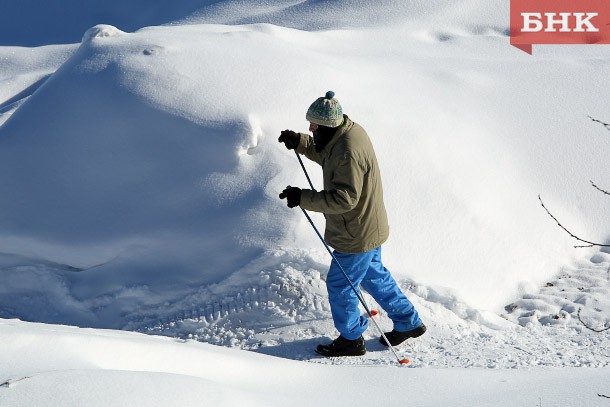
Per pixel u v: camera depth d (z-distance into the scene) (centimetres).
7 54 3034
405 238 1333
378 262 1062
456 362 1040
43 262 1371
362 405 764
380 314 1188
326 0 3073
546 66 1961
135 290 1268
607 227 1522
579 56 2209
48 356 677
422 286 1241
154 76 1477
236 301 1209
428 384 846
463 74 1861
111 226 1340
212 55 1559
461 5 2720
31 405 570
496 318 1239
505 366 1007
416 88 1720
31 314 1309
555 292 1347
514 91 1812
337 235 1018
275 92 1470
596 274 1394
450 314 1216
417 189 1398
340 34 2316
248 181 1327
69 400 580
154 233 1312
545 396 742
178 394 618
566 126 1694
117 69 1512
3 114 2211
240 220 1286
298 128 1423
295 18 2980
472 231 1384
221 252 1273
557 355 1075
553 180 1566
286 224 1270
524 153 1612
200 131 1379
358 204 992
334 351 1085
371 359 1079
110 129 1421
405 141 1467
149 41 1627
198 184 1336
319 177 1354
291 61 1580
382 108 1526
